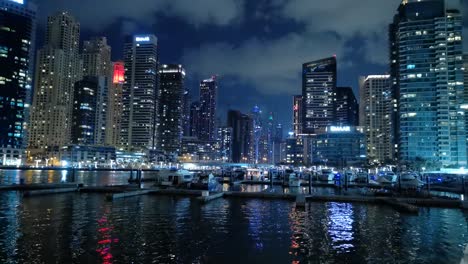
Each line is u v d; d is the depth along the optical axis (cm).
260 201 7281
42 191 7681
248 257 3219
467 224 4925
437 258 3262
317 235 4131
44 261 2948
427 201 7019
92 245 3462
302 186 12656
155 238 3825
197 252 3338
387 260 3189
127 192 7675
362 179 14438
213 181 10144
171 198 7556
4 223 4409
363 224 4853
